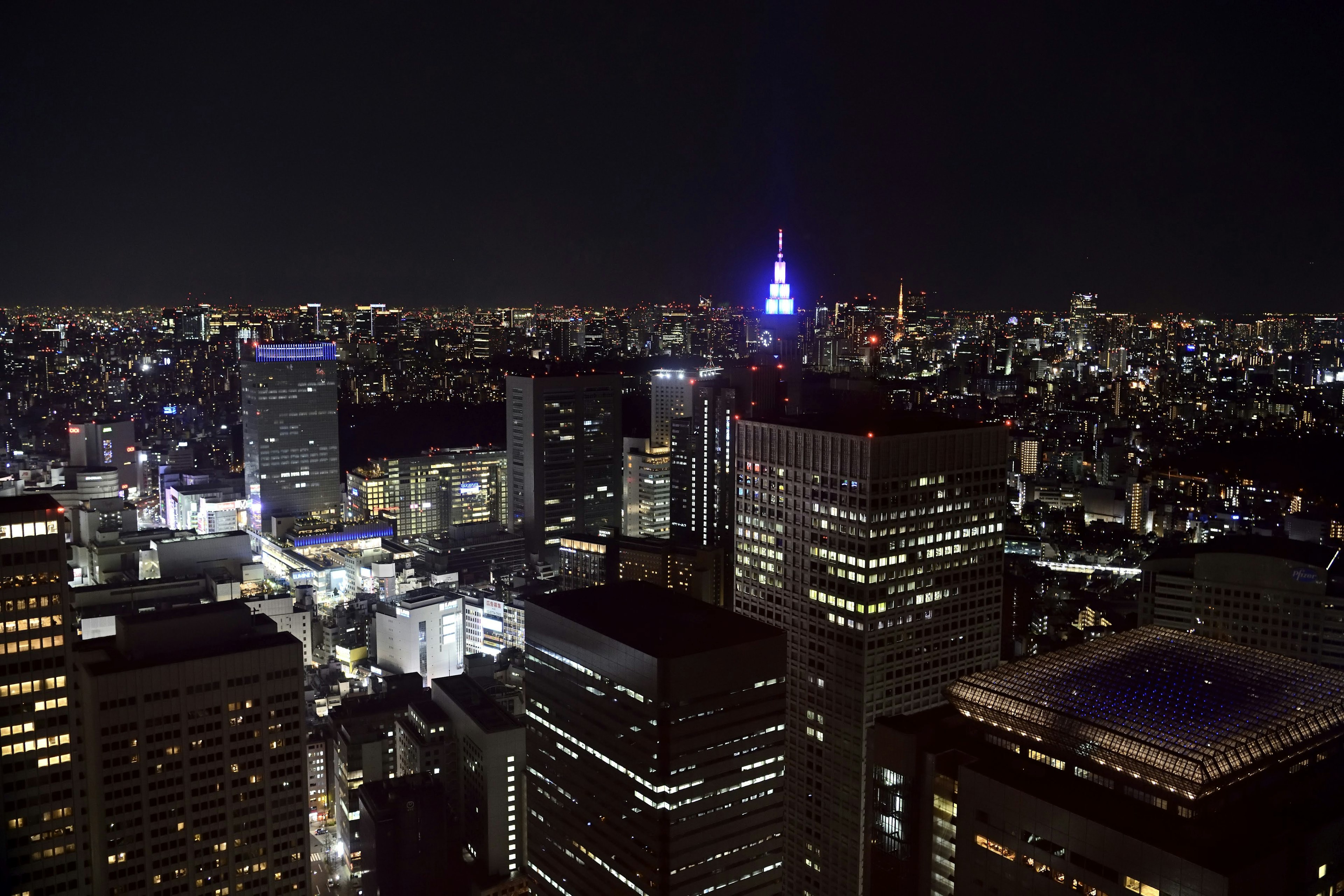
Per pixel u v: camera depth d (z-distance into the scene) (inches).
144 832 7751.0
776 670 7490.2
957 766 6314.0
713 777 7263.8
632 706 7229.3
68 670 7445.9
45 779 7416.3
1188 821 5029.5
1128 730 5344.5
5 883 7298.2
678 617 7869.1
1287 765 5364.2
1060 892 5260.8
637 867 7386.8
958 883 5910.4
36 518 7224.4
